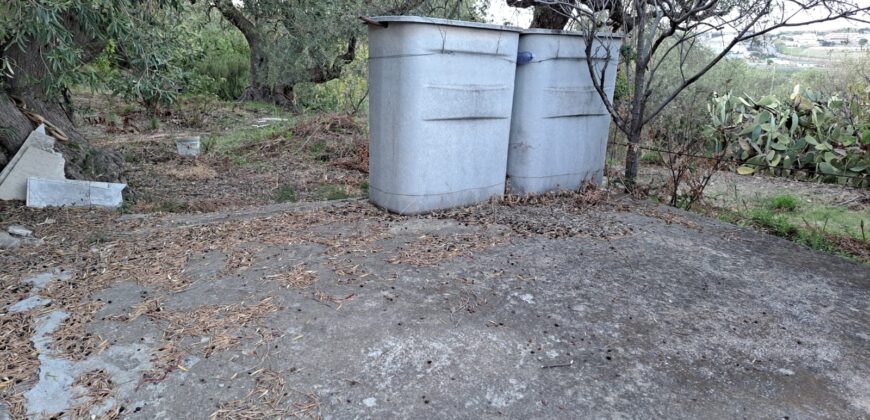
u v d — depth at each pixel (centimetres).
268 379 187
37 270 274
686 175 506
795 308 257
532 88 421
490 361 202
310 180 567
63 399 174
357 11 785
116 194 406
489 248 324
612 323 235
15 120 397
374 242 328
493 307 246
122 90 390
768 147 685
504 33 387
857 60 786
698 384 192
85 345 205
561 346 214
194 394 178
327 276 273
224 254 301
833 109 679
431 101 365
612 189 491
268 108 1237
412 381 188
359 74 1119
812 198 568
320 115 895
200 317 228
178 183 532
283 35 976
